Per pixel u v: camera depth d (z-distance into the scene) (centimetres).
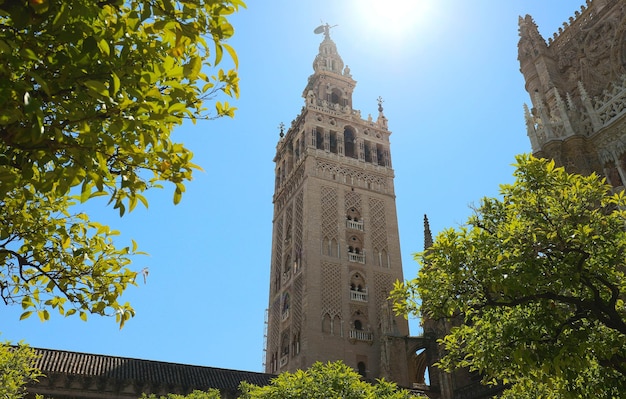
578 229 1218
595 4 3375
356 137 7475
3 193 569
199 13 652
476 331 1446
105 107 562
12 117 504
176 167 727
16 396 2316
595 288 1252
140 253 992
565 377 1212
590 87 3197
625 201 1339
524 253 1259
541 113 3009
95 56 548
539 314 1259
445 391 4719
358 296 6119
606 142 2753
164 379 4347
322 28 9012
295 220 6831
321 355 5544
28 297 972
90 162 593
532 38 3631
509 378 1526
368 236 6656
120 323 973
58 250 974
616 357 1231
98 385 4069
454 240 1370
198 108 759
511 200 1388
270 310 6844
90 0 553
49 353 4291
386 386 2591
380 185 7194
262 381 4725
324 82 8025
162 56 683
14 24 512
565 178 1359
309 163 6850
